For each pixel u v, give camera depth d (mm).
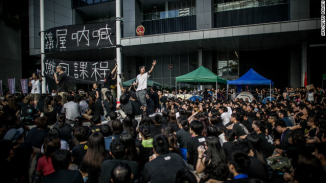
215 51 23375
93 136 3350
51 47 9492
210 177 2939
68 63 9102
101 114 6980
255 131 4953
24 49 24359
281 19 19141
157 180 2891
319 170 2199
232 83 13430
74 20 26016
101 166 3049
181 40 18219
